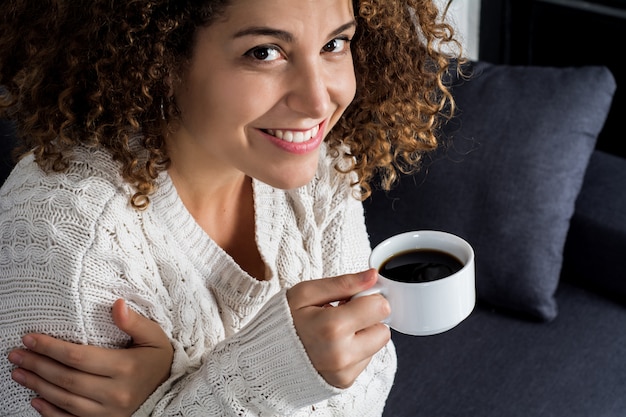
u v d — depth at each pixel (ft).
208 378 4.29
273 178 4.27
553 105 7.24
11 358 4.24
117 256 4.25
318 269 5.34
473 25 10.18
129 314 4.25
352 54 4.98
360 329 4.04
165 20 3.95
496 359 7.01
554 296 7.66
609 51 9.60
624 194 7.61
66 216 4.17
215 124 4.14
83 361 4.15
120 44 4.02
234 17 3.84
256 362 4.21
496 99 7.30
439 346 7.16
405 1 4.93
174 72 4.11
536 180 7.10
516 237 7.13
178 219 4.57
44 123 4.28
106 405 4.25
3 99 4.62
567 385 6.77
